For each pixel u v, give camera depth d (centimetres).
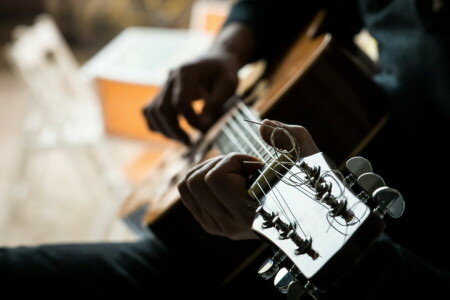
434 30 99
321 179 73
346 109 105
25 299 103
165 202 110
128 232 229
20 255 107
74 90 265
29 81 241
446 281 85
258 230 76
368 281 79
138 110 213
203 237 103
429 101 101
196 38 239
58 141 246
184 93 126
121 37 244
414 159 103
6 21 474
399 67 105
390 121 105
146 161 241
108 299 105
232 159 82
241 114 120
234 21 143
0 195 293
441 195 102
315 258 69
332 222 71
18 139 344
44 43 254
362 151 105
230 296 106
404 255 85
